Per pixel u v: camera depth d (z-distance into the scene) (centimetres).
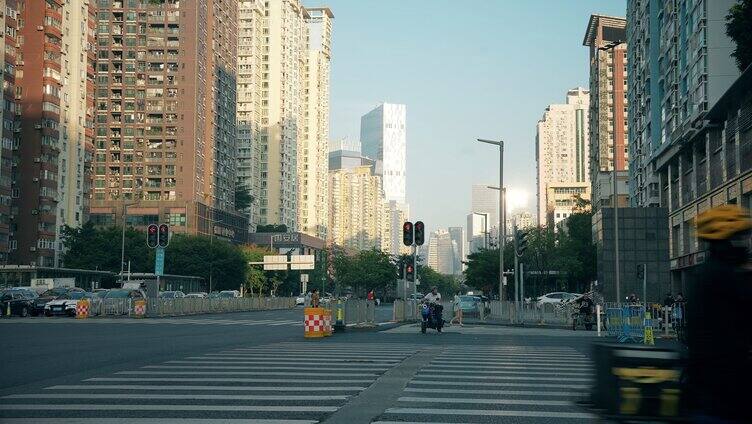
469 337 2584
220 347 1972
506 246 7381
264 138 17975
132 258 9506
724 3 4256
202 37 13000
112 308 4478
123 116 12738
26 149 9212
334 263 14725
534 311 3972
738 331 360
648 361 402
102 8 12838
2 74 8638
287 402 956
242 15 17262
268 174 17938
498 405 935
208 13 13300
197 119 12775
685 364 387
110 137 12769
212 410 889
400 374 1293
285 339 2372
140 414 862
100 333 2667
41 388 1099
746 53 3397
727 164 3978
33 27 9219
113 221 12619
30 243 9144
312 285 14712
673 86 5097
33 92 9225
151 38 12769
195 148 12681
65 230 9281
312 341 2273
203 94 13088
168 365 1450
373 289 14800
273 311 6294
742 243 385
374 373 1307
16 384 1159
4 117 8762
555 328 3509
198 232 12669
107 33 12825
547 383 1170
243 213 15225
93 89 10419
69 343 2120
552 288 9312
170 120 12694
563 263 7194
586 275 8081
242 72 17262
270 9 18038
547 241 7250
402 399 986
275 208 17925
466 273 9044
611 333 2620
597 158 12238
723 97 3794
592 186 12888
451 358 1630
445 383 1165
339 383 1159
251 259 11888
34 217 9175
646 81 6341
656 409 397
